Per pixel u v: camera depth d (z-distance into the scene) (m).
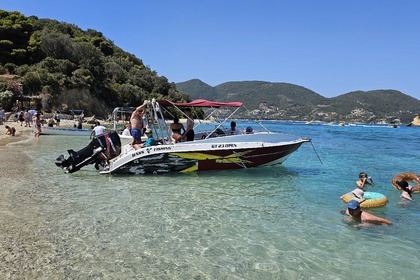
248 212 7.70
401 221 7.38
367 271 4.97
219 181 10.92
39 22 75.62
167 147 11.27
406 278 4.79
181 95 79.69
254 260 5.21
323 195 9.46
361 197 8.66
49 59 57.31
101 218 6.91
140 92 69.12
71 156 11.30
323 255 5.48
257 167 12.81
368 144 29.67
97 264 4.89
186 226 6.64
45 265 4.77
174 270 4.80
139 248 5.51
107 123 44.91
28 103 48.09
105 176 11.20
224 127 13.87
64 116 48.19
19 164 12.89
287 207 8.19
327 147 25.67
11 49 57.16
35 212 7.11
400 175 10.99
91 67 63.56
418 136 45.88
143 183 10.35
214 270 4.85
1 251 5.13
